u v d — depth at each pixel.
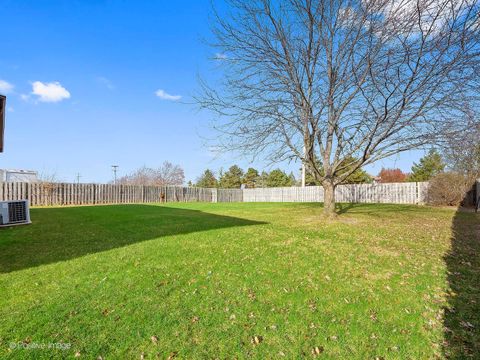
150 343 2.28
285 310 2.86
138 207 14.84
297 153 8.97
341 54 8.00
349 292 3.31
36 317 2.62
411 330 2.53
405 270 4.04
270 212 11.77
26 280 3.52
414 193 16.86
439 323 2.64
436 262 4.41
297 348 2.25
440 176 14.58
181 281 3.56
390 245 5.49
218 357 2.12
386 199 18.27
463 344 2.32
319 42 8.13
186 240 5.78
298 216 10.07
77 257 4.50
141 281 3.52
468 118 6.48
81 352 2.14
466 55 6.07
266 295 3.20
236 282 3.56
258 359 2.11
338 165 9.22
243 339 2.36
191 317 2.68
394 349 2.26
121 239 5.88
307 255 4.75
